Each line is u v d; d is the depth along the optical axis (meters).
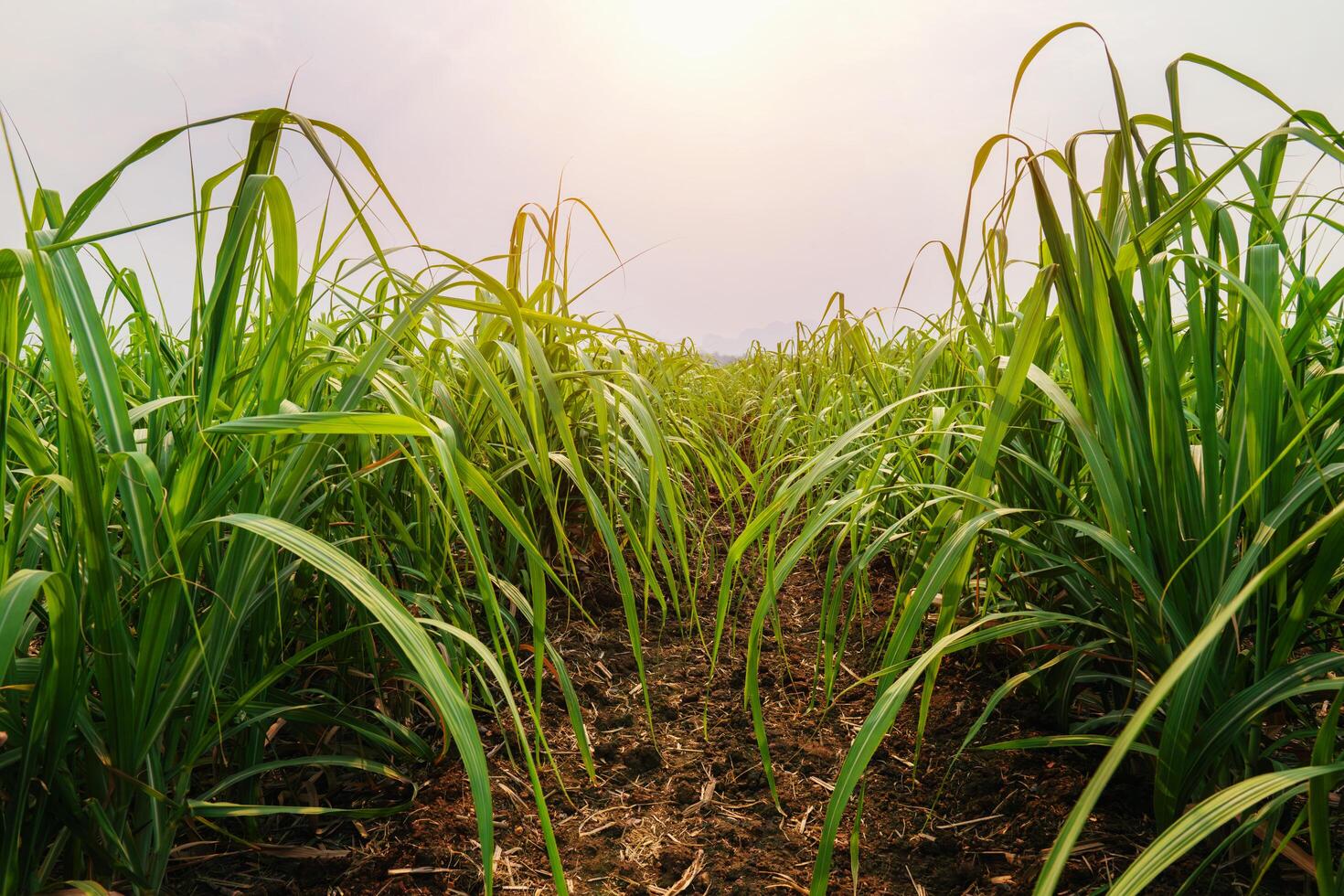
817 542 2.74
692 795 1.41
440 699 0.72
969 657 1.79
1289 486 0.96
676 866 1.22
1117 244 1.15
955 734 1.51
